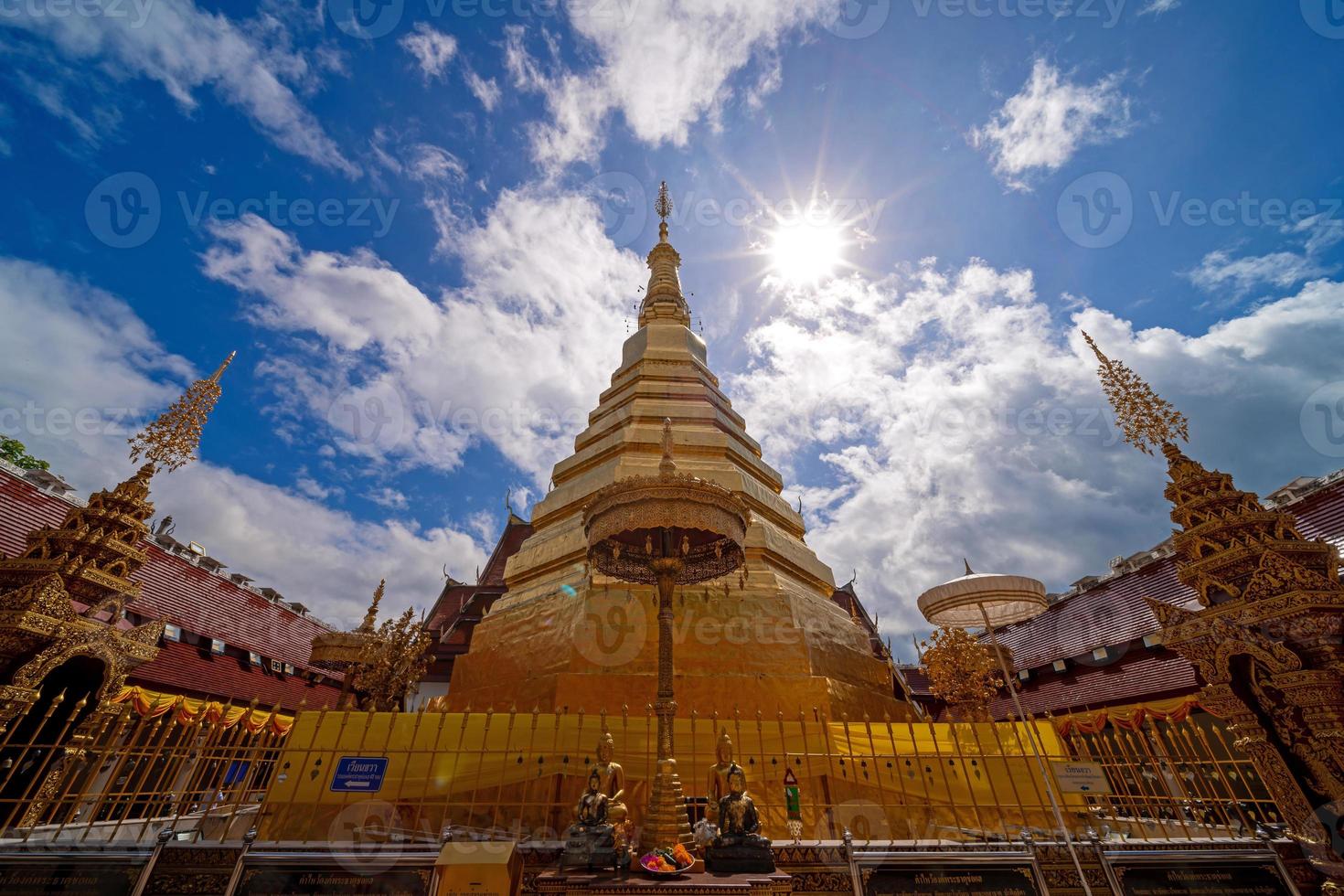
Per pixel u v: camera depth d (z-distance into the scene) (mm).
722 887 5926
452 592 34188
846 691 11773
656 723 9117
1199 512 9969
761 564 14102
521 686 11539
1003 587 11703
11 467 14938
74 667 10820
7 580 10023
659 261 27219
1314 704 8078
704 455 16953
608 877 6137
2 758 9672
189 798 8305
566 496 16375
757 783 8750
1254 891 7262
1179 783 8148
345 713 8461
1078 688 18984
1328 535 13117
